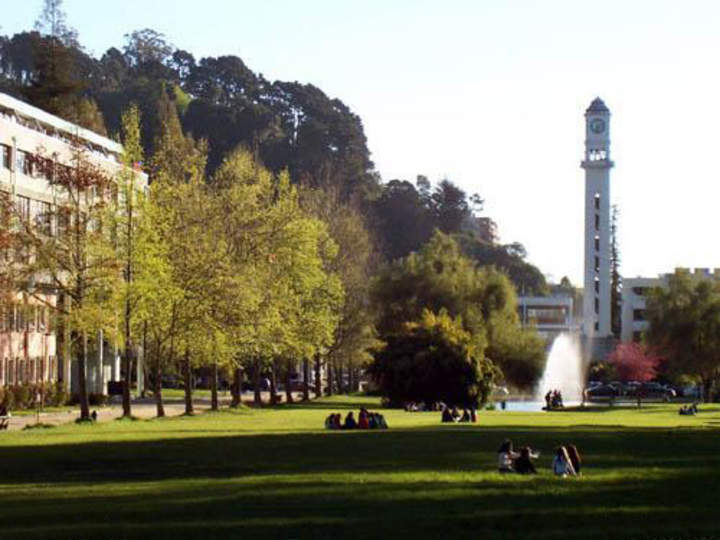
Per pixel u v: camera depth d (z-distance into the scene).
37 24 192.75
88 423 75.94
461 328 123.38
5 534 26.70
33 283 91.62
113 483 37.91
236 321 90.00
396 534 26.64
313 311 113.25
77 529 27.44
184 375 98.75
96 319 77.69
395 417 90.00
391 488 35.72
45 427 71.06
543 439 58.72
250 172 107.56
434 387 112.31
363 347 132.12
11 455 48.47
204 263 87.56
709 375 146.75
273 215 103.81
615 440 58.12
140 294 80.06
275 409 104.50
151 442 56.19
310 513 30.11
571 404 134.38
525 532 27.03
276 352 103.00
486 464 44.31
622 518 29.38
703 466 43.88
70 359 120.44
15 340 105.94
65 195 104.19
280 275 103.12
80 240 79.94
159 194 90.31
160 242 85.44
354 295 134.50
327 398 139.00
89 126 181.50
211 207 94.88
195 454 48.84
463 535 26.52
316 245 113.06
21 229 85.94
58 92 182.12
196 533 26.81
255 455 48.34
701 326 144.25
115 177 84.31
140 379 137.38
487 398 114.94
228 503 32.09
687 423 79.38
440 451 50.41
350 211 149.25
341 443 55.31
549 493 34.47
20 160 105.81
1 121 101.31
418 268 145.38
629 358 166.12
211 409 99.25
